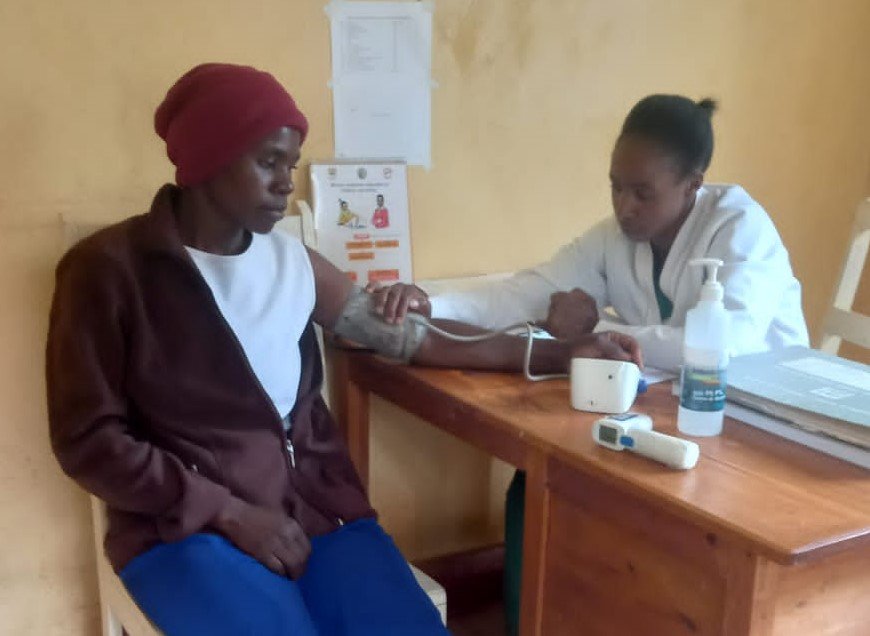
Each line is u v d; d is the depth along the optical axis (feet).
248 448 4.42
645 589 3.69
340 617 4.17
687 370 4.03
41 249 5.17
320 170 5.93
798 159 8.11
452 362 5.08
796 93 7.91
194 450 4.31
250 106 4.10
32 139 5.05
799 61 7.84
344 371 5.95
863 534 3.10
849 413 3.81
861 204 6.46
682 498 3.35
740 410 4.20
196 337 4.27
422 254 6.45
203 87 4.14
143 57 5.27
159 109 4.32
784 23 7.65
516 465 4.35
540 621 4.32
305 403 4.85
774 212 8.13
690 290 5.21
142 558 4.13
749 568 3.18
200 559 4.00
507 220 6.74
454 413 4.77
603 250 5.81
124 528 4.29
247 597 3.93
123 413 4.18
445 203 6.45
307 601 4.33
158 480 4.04
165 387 4.25
